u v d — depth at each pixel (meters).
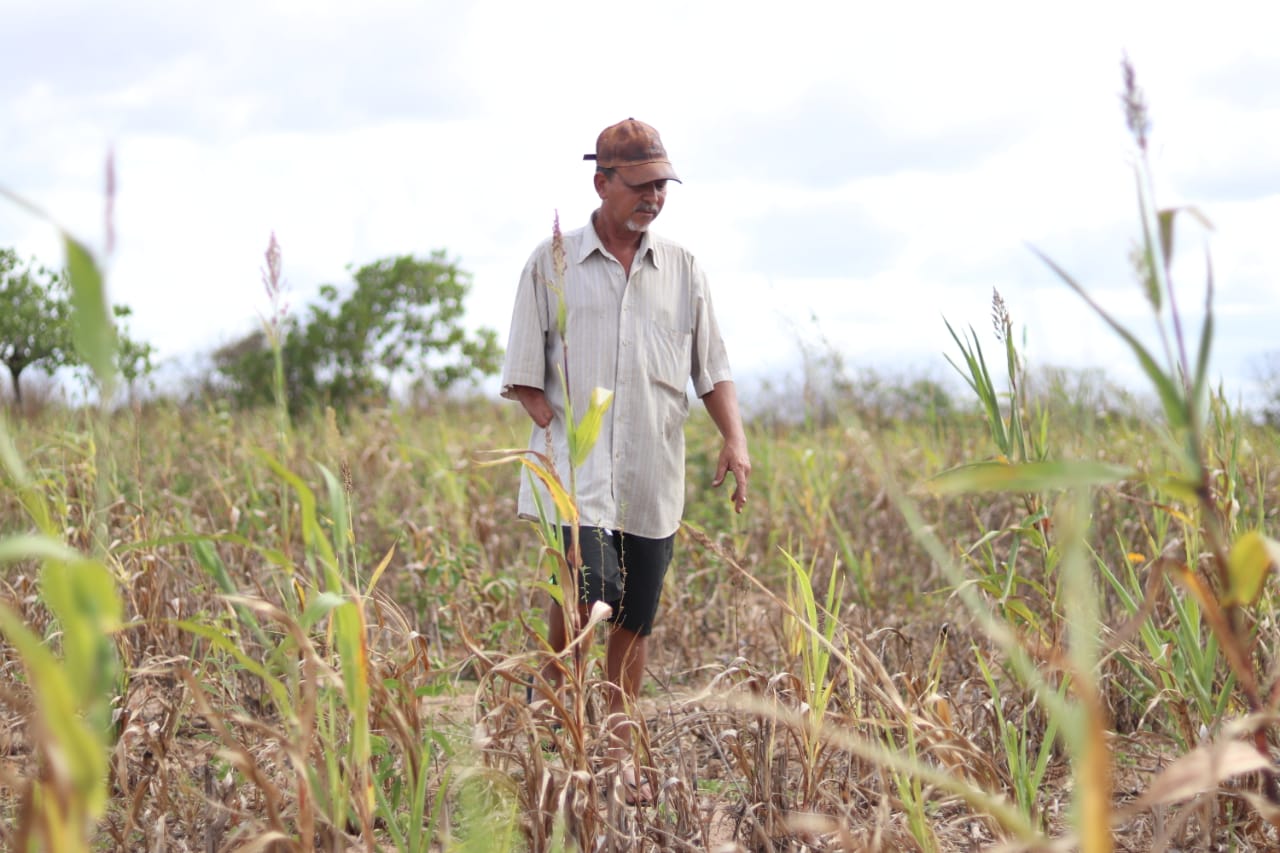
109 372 1.26
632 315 3.77
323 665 2.00
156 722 3.22
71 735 1.31
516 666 2.56
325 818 2.15
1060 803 3.04
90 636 1.35
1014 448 3.16
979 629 4.36
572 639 2.74
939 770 2.66
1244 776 2.73
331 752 2.20
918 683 3.06
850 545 6.36
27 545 1.29
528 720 2.51
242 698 3.76
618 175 3.66
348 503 2.41
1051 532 3.18
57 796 1.32
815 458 6.71
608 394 2.81
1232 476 3.08
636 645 3.81
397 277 20.34
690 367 4.01
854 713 2.81
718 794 3.16
